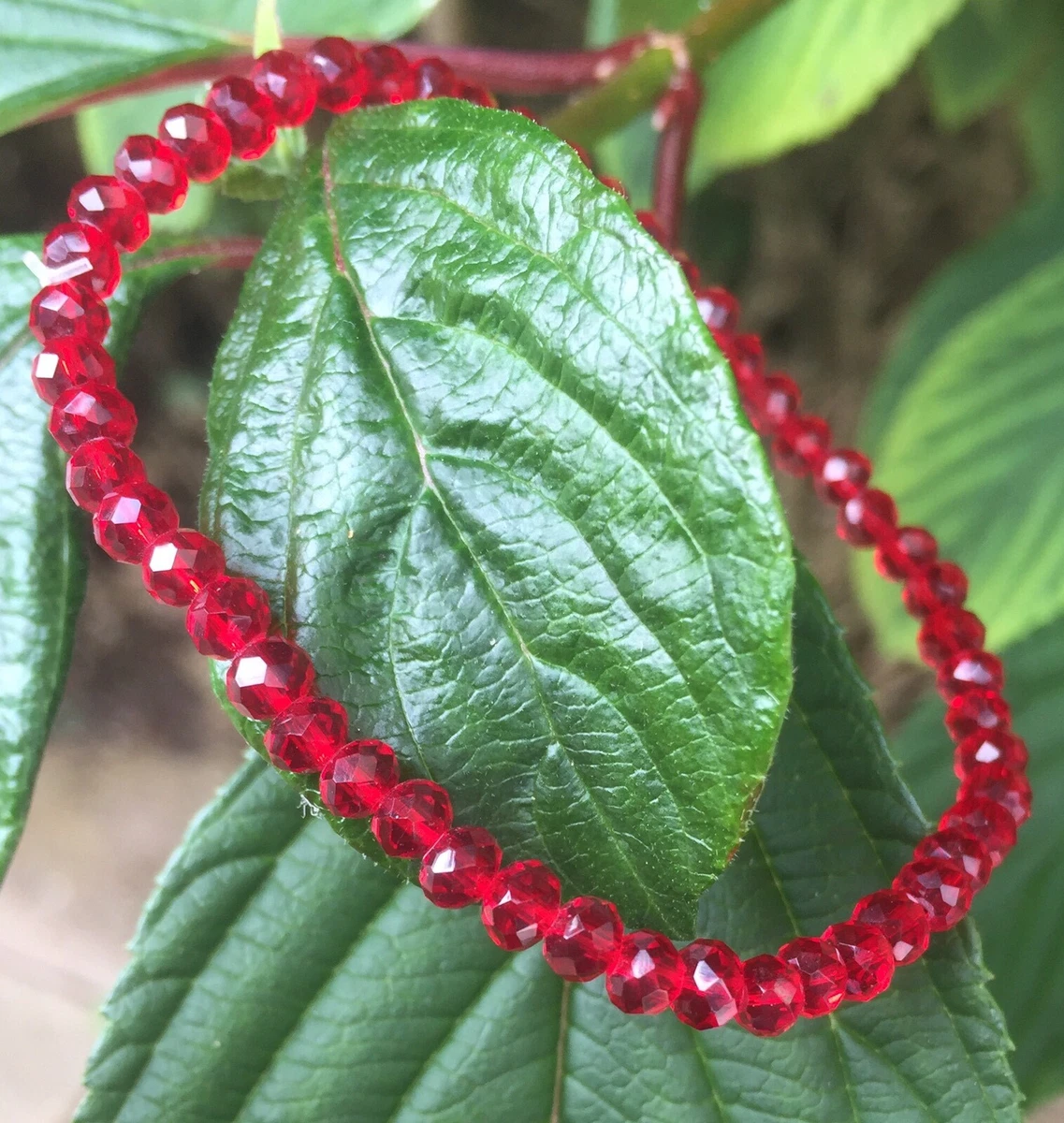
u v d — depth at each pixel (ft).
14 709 0.20
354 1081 0.22
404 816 0.16
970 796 0.21
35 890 0.66
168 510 0.17
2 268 0.22
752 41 0.39
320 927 0.22
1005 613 0.40
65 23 0.24
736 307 0.23
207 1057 0.22
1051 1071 0.36
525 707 0.16
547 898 0.16
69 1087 0.60
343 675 0.17
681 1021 0.19
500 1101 0.22
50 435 0.21
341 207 0.18
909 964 0.20
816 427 0.25
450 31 0.51
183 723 0.67
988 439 0.41
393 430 0.17
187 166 0.19
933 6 0.36
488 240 0.16
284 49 0.22
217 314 0.61
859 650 0.57
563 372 0.15
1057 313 0.41
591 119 0.26
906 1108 0.20
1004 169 0.54
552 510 0.16
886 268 0.57
